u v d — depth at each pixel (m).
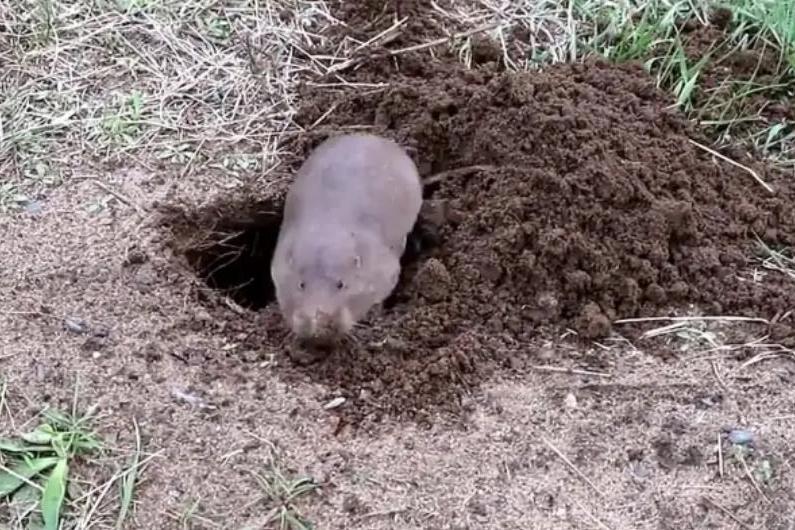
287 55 1.18
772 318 0.99
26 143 1.09
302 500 0.88
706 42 1.19
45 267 1.00
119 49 1.17
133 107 1.12
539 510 0.88
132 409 0.92
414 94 1.12
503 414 0.92
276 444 0.90
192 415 0.92
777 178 1.09
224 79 1.15
